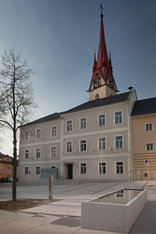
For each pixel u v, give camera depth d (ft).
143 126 90.89
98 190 62.03
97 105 104.27
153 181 77.20
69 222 23.30
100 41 226.79
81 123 108.88
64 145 112.88
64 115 115.96
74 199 42.42
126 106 95.30
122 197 25.63
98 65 217.97
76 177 103.86
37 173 123.03
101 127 100.83
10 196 55.11
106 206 20.10
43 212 28.89
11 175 235.61
